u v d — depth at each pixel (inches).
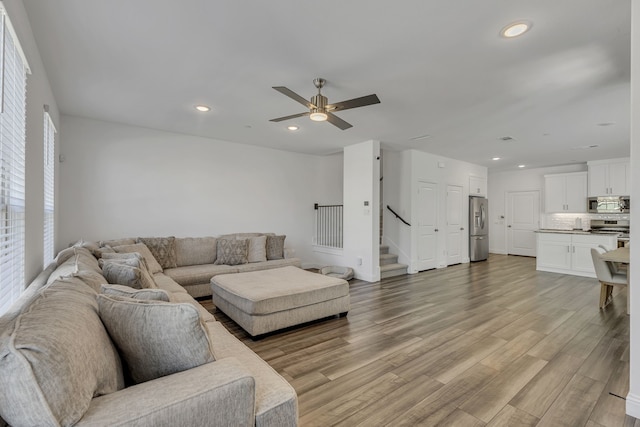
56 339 33.9
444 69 104.7
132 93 126.9
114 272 78.8
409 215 242.5
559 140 202.2
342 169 279.3
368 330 122.7
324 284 132.2
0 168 58.1
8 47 62.7
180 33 85.4
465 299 166.9
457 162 285.0
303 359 98.6
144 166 179.0
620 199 269.1
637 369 70.8
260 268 183.8
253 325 112.1
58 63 101.7
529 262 296.4
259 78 112.5
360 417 70.6
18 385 30.0
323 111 108.3
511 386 82.9
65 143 156.0
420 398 77.7
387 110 144.9
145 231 179.6
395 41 88.7
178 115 155.1
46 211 116.3
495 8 74.3
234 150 215.5
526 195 339.9
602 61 98.8
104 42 89.7
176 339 45.3
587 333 119.1
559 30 82.8
